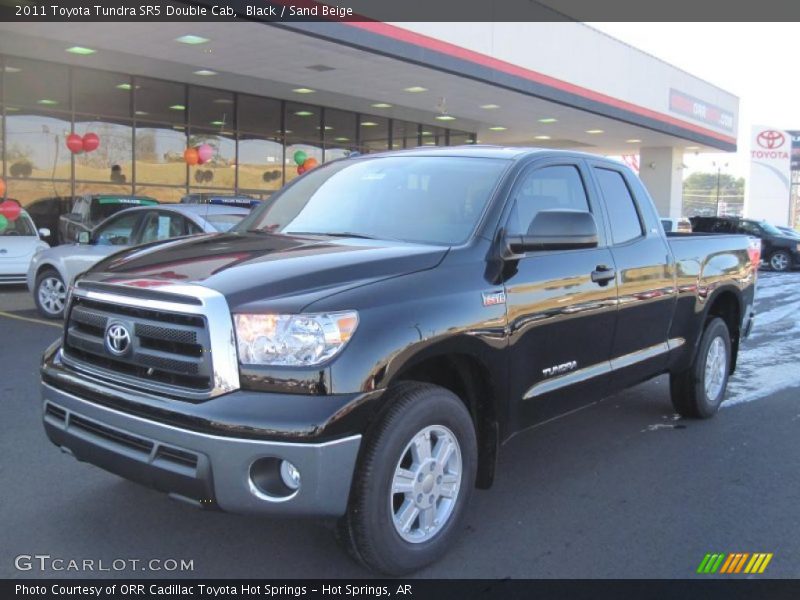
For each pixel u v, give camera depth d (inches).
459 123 1018.7
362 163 189.5
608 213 190.5
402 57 598.2
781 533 154.4
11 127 657.0
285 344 114.5
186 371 117.9
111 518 153.2
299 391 114.0
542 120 970.1
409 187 169.6
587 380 173.0
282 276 123.8
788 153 1988.2
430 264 137.4
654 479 184.1
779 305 559.8
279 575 132.8
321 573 133.8
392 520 124.8
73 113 692.7
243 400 113.2
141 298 124.3
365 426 118.5
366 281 126.8
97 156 716.0
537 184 169.2
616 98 933.8
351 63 623.5
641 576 135.5
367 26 562.6
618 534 152.4
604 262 178.5
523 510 163.6
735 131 1373.0
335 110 916.6
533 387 156.3
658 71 1035.9
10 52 615.8
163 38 550.3
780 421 238.4
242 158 830.5
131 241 363.6
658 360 204.7
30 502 159.8
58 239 694.5
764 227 957.8
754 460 199.6
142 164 748.0
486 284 142.7
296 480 114.7
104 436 126.8
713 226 995.9
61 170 694.5
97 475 174.9
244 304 116.8
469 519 158.2
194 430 113.0
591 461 197.0
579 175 184.2
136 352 124.5
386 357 120.5
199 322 116.9
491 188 158.6
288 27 506.3
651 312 197.3
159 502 161.2
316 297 119.2
